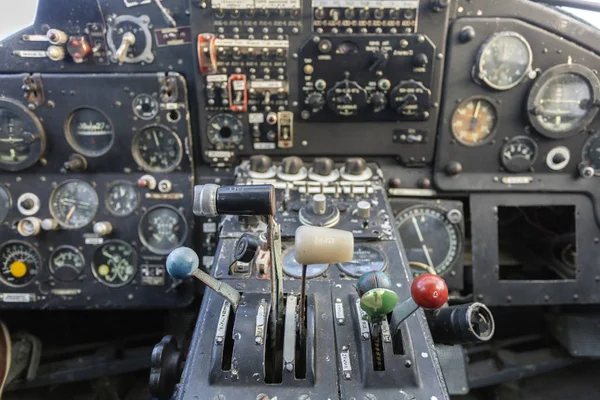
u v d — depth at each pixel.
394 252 0.50
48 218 0.68
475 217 0.68
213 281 0.38
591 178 0.68
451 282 0.69
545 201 0.69
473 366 0.75
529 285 0.68
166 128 0.65
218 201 0.34
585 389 0.77
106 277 0.69
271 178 0.62
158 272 0.69
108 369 0.74
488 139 0.66
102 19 0.62
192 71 0.64
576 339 0.73
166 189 0.67
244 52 0.61
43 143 0.65
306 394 0.35
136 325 0.83
